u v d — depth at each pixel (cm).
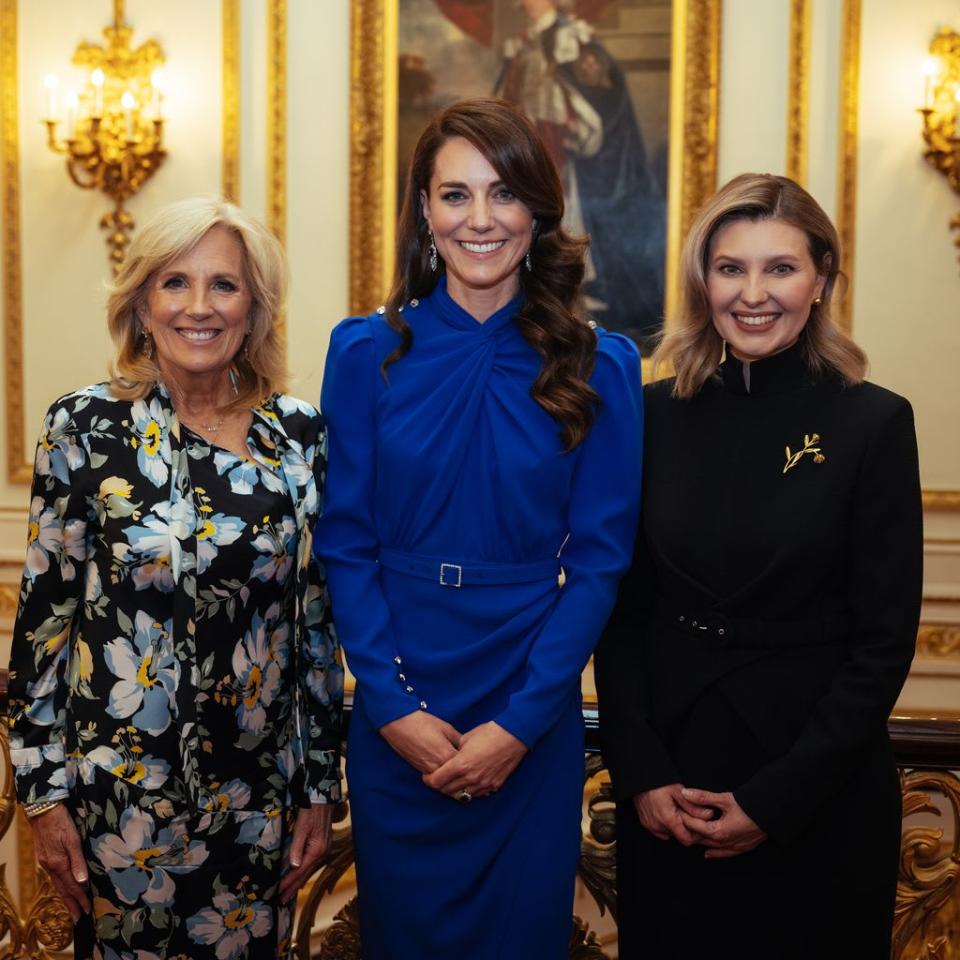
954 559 575
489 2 570
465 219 188
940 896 212
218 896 188
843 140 559
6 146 590
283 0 576
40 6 584
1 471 605
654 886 193
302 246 591
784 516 185
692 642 190
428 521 191
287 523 194
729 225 191
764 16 564
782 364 195
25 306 598
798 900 185
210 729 186
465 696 189
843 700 177
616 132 570
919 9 553
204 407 197
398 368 196
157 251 186
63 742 187
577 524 192
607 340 200
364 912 198
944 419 571
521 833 191
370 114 577
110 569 184
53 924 239
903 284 567
